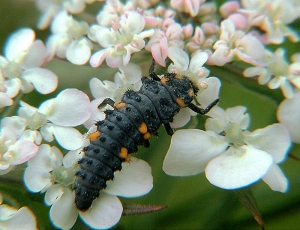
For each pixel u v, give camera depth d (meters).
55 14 0.05
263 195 0.05
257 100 0.05
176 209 0.05
